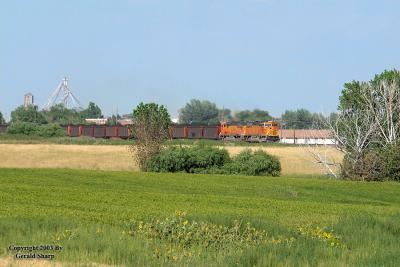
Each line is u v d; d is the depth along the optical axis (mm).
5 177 75500
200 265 26453
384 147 95562
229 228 35625
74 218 38812
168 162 99875
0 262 26000
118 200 53812
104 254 27250
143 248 28609
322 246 31359
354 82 101250
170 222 33969
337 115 100312
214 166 101375
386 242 34406
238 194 68812
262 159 100375
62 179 76625
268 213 48594
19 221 33844
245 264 27266
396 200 70688
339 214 50281
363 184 83000
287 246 30469
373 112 97188
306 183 81875
